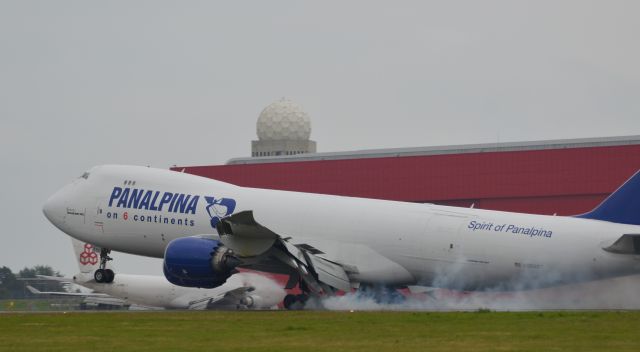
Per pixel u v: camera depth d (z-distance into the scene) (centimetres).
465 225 11362
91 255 16612
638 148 16512
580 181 16800
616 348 5834
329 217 11850
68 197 13312
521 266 11119
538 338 6512
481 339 6475
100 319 8625
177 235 12438
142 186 12825
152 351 5819
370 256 11631
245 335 6869
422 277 11588
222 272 10775
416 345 6097
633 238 10481
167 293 16038
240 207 12175
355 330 7225
